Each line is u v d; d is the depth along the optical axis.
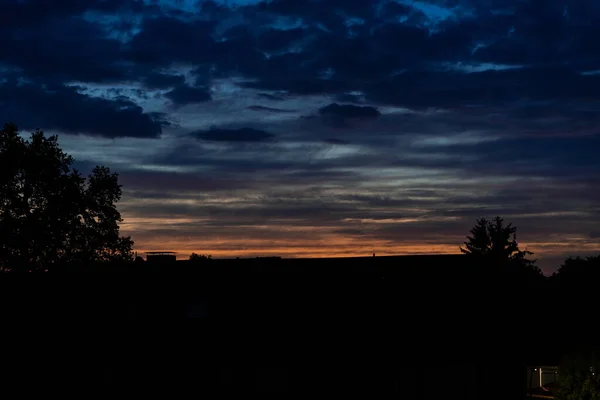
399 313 28.59
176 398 27.69
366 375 27.48
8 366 28.19
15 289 29.86
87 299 29.30
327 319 28.30
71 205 66.00
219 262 31.80
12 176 64.44
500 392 28.44
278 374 27.50
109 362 28.16
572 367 31.45
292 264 31.33
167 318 28.67
